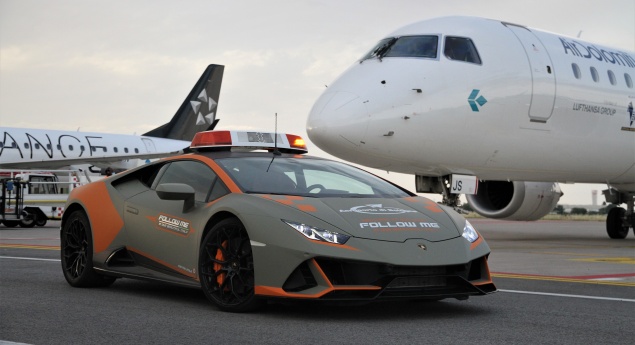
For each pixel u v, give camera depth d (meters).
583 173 13.59
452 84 11.17
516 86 11.71
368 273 4.21
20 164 24.11
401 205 4.83
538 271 7.90
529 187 14.75
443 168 11.61
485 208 15.41
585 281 6.66
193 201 4.94
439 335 3.86
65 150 29.34
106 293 5.45
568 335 3.90
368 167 11.43
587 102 12.75
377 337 3.77
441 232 4.56
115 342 3.55
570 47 13.04
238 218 4.52
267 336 3.75
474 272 4.73
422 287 4.36
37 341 3.55
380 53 11.73
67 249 5.96
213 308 4.70
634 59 14.61
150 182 5.56
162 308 4.68
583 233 19.84
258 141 5.58
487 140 11.54
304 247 4.19
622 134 13.51
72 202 5.95
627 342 3.72
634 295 5.62
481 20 12.23
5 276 6.53
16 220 20.69
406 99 10.86
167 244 5.09
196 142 5.62
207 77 37.06
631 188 15.56
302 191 4.91
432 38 11.59
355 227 4.37
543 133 12.15
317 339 3.69
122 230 5.48
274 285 4.27
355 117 10.57
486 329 4.06
